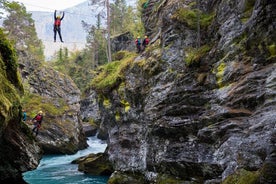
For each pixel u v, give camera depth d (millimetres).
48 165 29344
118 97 22766
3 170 15727
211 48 16625
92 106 41719
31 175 24250
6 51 15211
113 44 55062
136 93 21094
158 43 22094
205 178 14094
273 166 8062
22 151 16312
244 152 10883
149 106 18891
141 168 19234
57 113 43688
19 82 16500
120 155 21594
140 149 19797
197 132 14898
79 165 26266
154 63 20219
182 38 18969
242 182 8945
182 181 15102
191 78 16547
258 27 13273
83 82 73500
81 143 42469
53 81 55031
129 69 22734
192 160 14680
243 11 14984
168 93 17438
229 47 14859
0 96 11844
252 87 12438
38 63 55125
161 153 16859
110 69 26359
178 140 15922
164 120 16766
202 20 18531
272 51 12547
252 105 12289
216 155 12758
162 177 16531
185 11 19594
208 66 16078
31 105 43375
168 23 20641
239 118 12484
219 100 14047
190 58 17172
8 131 15406
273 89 11312
